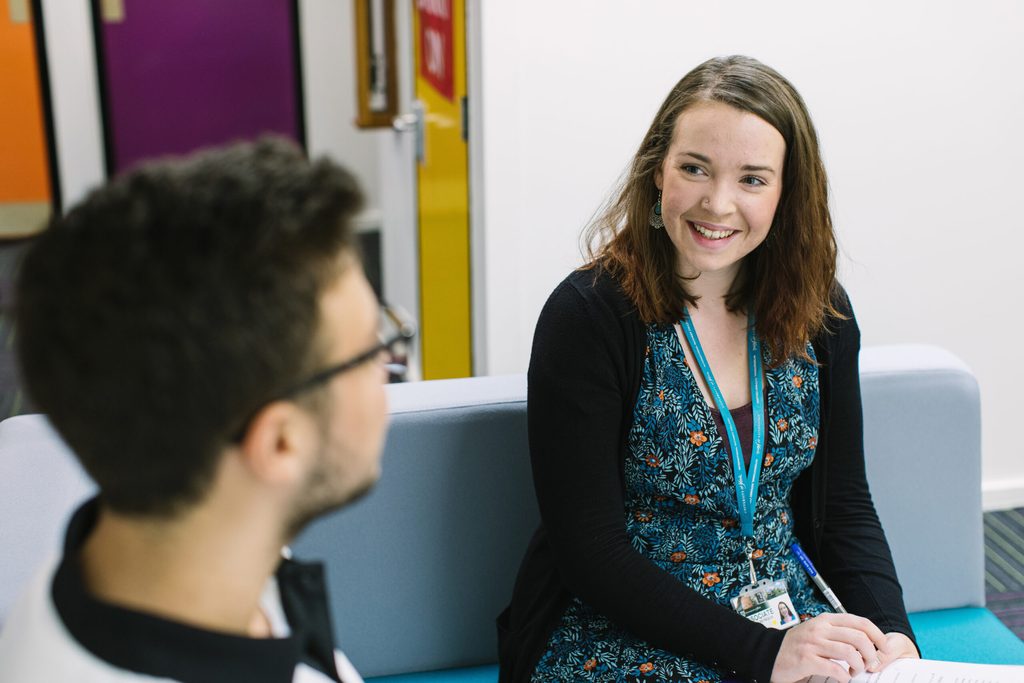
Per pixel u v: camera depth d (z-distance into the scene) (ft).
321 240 2.13
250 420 2.11
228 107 21.07
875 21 8.45
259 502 2.18
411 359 13.16
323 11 20.93
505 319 8.64
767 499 5.28
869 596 5.35
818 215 5.20
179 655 2.05
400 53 12.71
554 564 5.33
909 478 6.23
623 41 8.18
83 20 19.97
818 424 5.41
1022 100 8.84
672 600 4.90
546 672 5.11
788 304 5.20
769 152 4.92
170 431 2.04
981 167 8.93
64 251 2.03
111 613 2.02
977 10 8.56
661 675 4.91
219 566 2.19
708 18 8.23
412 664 5.78
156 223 2.02
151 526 2.12
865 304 9.09
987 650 5.98
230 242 2.03
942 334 9.30
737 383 5.27
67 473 5.11
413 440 5.54
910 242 9.01
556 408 5.03
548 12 8.04
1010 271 9.25
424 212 11.73
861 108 8.63
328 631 2.66
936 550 6.33
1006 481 9.88
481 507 5.70
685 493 5.12
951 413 6.21
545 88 8.19
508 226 8.43
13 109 20.01
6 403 13.19
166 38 20.51
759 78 5.02
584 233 6.00
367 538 5.56
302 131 21.40
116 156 20.79
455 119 9.61
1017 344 9.46
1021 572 9.12
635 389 5.10
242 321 2.03
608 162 8.41
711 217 4.93
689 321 5.18
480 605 5.80
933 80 8.66
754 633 4.81
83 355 2.02
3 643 2.15
